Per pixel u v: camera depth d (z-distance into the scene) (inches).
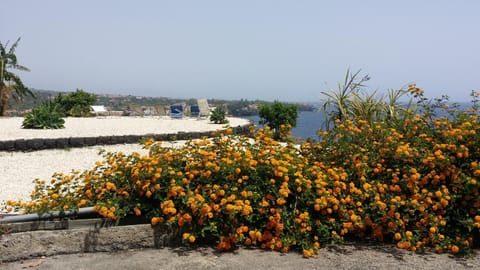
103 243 116.6
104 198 126.8
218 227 119.0
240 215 118.9
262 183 124.0
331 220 121.8
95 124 582.9
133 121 671.8
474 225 113.0
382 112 235.0
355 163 137.3
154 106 926.4
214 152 137.2
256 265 107.6
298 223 119.2
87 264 107.7
